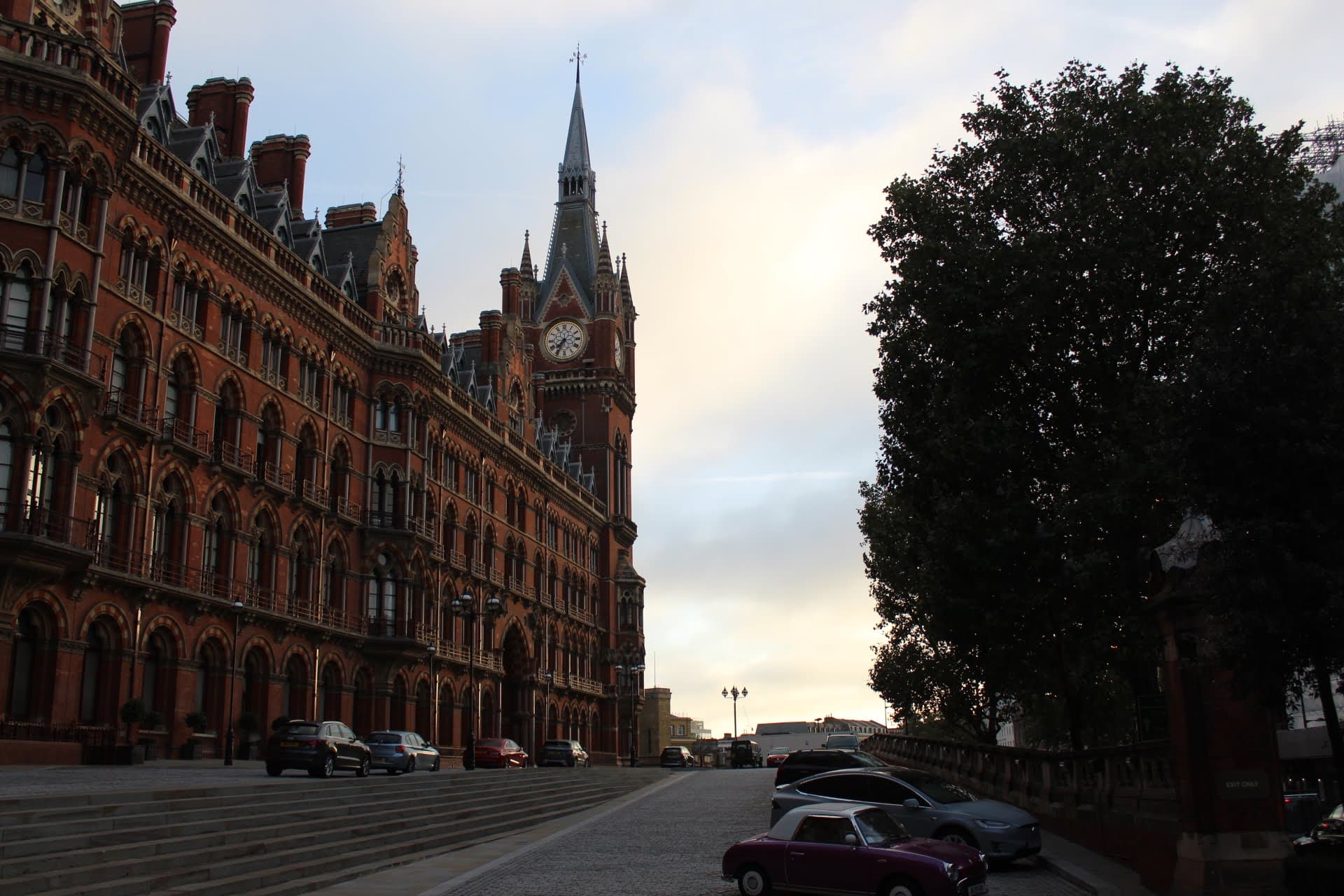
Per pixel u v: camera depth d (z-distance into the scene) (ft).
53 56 128.47
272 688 164.45
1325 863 57.67
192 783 95.91
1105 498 90.84
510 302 362.94
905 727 305.94
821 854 63.62
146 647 139.44
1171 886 65.87
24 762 114.52
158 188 144.46
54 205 125.90
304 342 181.06
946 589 109.19
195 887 61.11
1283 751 180.24
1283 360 60.23
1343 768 59.06
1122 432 93.61
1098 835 84.07
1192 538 66.54
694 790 176.14
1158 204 97.25
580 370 367.25
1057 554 97.30
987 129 108.37
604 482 359.66
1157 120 99.09
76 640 126.82
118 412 134.00
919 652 175.32
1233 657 58.54
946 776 146.61
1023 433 101.81
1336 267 94.22
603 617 348.18
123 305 138.31
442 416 228.43
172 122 168.35
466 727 233.35
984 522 101.14
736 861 65.98
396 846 86.22
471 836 101.65
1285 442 58.49
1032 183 104.53
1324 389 59.62
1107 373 99.76
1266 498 60.59
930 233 105.40
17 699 120.88
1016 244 100.32
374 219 239.91
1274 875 60.80
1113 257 93.86
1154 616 68.18
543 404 368.27
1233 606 58.65
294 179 206.69
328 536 184.85
